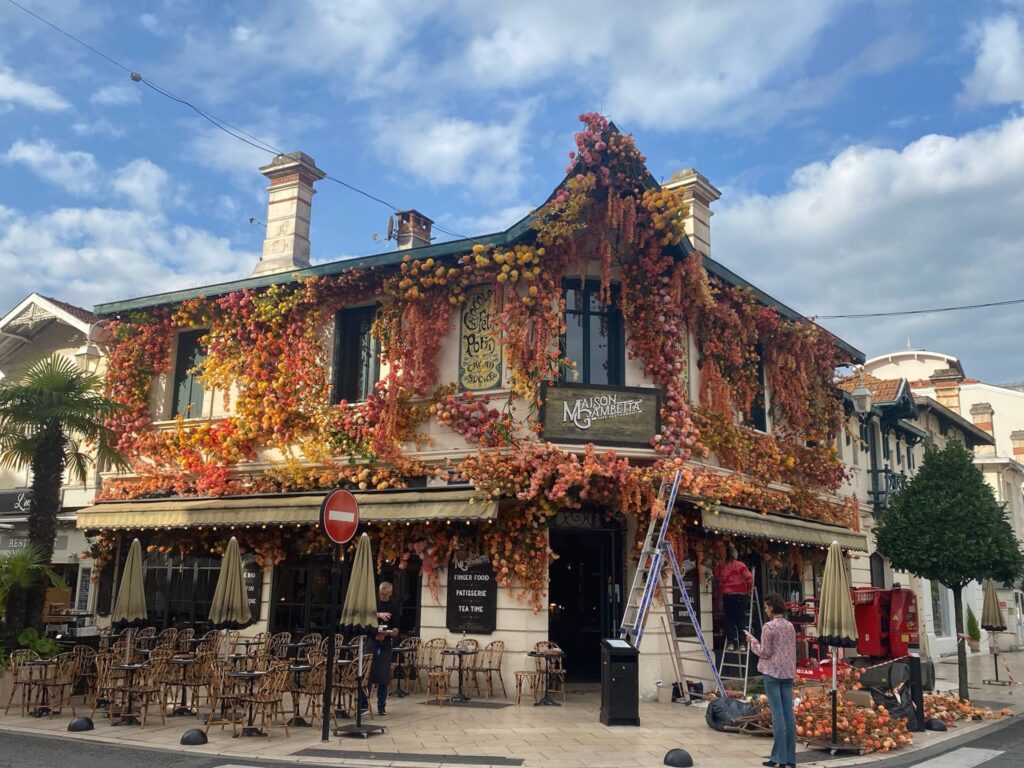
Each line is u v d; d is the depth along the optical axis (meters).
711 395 16.08
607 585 15.09
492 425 14.44
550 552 14.29
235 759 9.23
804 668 14.59
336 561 10.48
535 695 13.43
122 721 11.34
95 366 20.56
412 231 20.66
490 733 10.86
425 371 15.18
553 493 13.66
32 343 21.95
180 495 17.55
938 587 27.92
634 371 15.25
